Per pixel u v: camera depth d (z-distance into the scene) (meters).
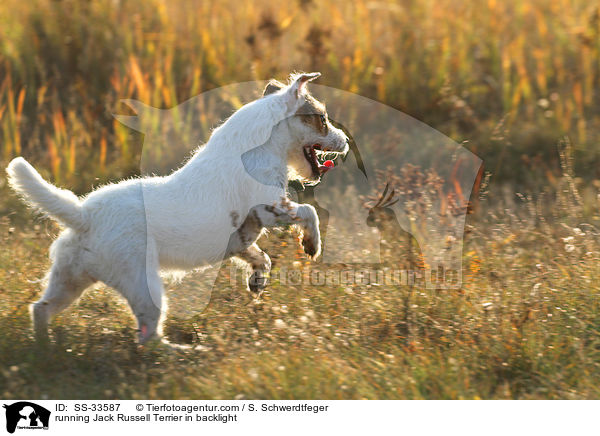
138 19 29.02
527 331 12.98
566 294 14.27
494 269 15.43
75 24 29.38
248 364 12.04
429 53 28.33
